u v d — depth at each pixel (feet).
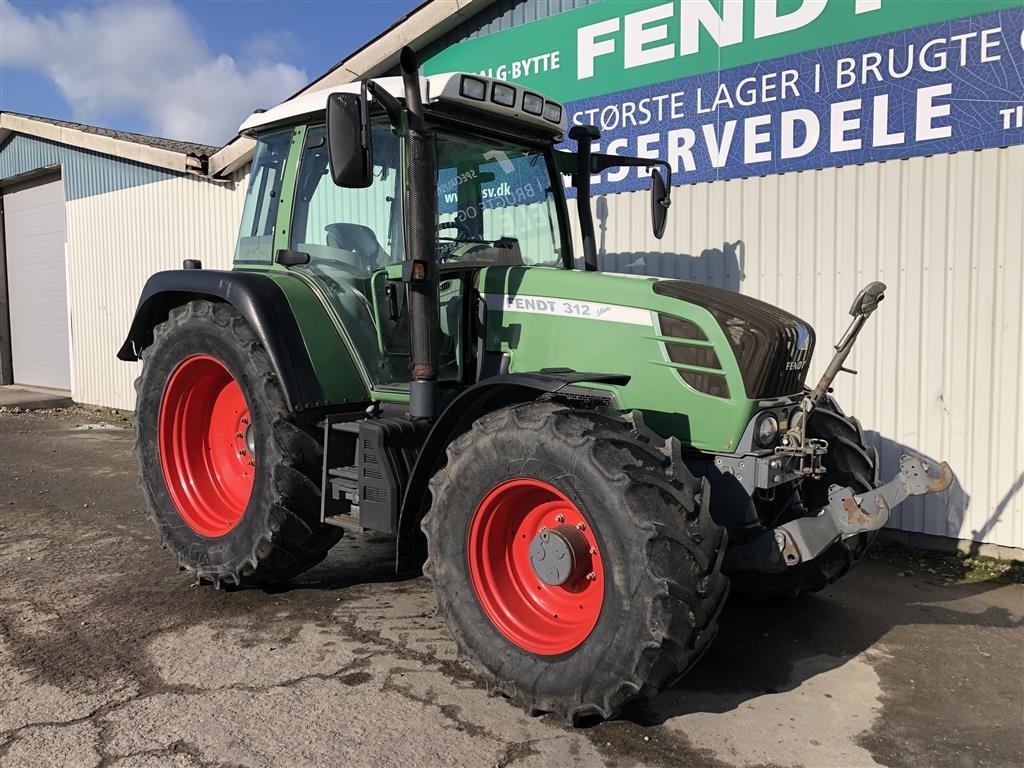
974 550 15.70
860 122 16.34
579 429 9.04
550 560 9.36
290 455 12.09
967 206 15.25
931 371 15.84
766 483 9.98
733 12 17.83
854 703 10.05
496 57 22.20
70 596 13.21
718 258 18.52
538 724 9.30
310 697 9.83
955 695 10.28
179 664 10.69
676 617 8.30
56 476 22.88
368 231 12.40
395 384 12.34
